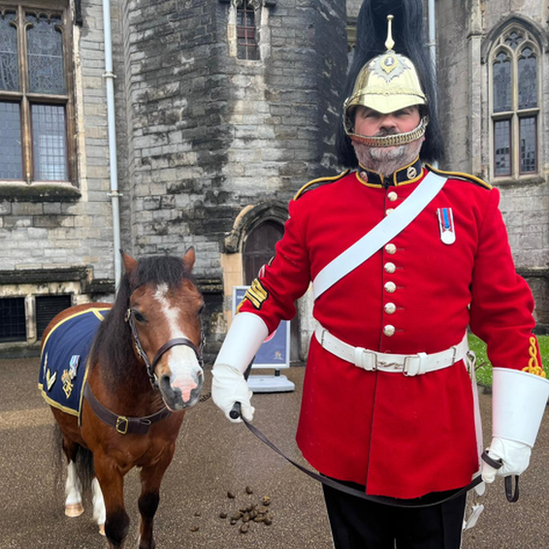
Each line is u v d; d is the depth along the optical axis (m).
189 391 1.57
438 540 1.37
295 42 7.09
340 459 1.38
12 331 7.95
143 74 7.34
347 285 1.35
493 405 1.32
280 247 1.52
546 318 8.99
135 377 1.95
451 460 1.32
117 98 8.47
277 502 3.02
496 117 9.41
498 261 1.33
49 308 8.14
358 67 1.50
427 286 1.31
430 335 1.31
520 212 9.26
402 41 1.48
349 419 1.38
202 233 7.00
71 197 8.23
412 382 1.32
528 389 1.26
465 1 9.38
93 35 8.32
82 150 8.27
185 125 7.07
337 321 1.38
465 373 1.38
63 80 8.45
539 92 9.12
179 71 7.08
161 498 3.09
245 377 1.46
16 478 3.40
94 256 8.38
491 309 1.34
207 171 6.94
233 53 6.90
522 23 9.10
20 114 8.22
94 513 2.67
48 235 8.13
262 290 1.49
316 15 7.19
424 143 1.56
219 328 6.93
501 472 1.24
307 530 2.69
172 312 1.71
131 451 2.07
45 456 3.79
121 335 1.94
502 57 9.38
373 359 1.33
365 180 1.42
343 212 1.40
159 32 7.20
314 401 1.44
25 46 8.19
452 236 1.31
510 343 1.30
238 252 6.89
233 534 2.66
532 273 9.05
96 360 2.10
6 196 7.90
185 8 7.00
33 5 8.18
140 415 2.01
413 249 1.32
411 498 1.31
